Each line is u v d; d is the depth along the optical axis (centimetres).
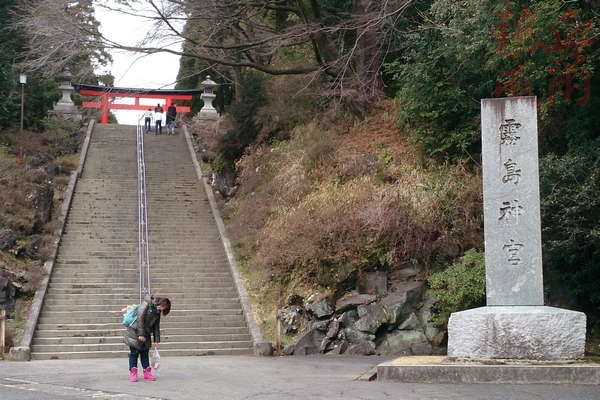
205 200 2508
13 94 3031
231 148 2581
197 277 1930
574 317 1000
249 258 2025
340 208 1812
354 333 1569
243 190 2438
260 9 2241
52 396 886
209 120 3297
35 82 3269
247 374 1132
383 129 2175
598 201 1381
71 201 2345
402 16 2156
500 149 1084
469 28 1712
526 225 1060
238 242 2119
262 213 2125
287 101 2459
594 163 1434
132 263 1978
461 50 1756
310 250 1733
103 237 2123
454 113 1947
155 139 3167
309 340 1561
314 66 2309
